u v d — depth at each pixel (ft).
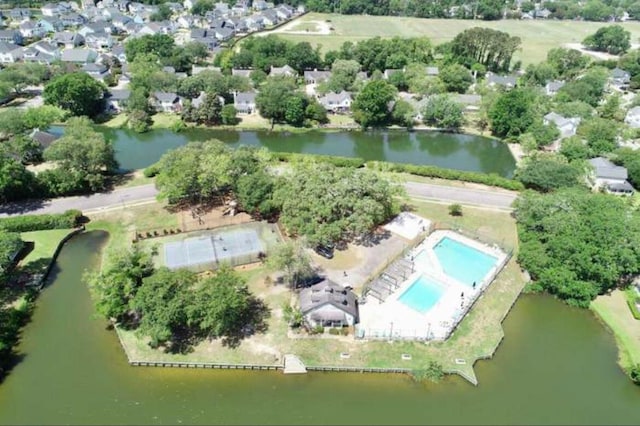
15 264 219.20
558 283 203.41
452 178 314.55
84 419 153.79
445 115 412.77
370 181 242.78
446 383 168.04
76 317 193.67
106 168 316.60
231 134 407.85
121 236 242.78
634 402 163.73
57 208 267.18
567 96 437.58
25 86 467.11
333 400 161.58
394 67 547.49
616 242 206.08
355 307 192.13
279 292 204.13
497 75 533.96
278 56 547.90
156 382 165.89
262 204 245.24
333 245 236.43
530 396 164.45
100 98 430.20
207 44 628.69
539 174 291.99
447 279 216.74
